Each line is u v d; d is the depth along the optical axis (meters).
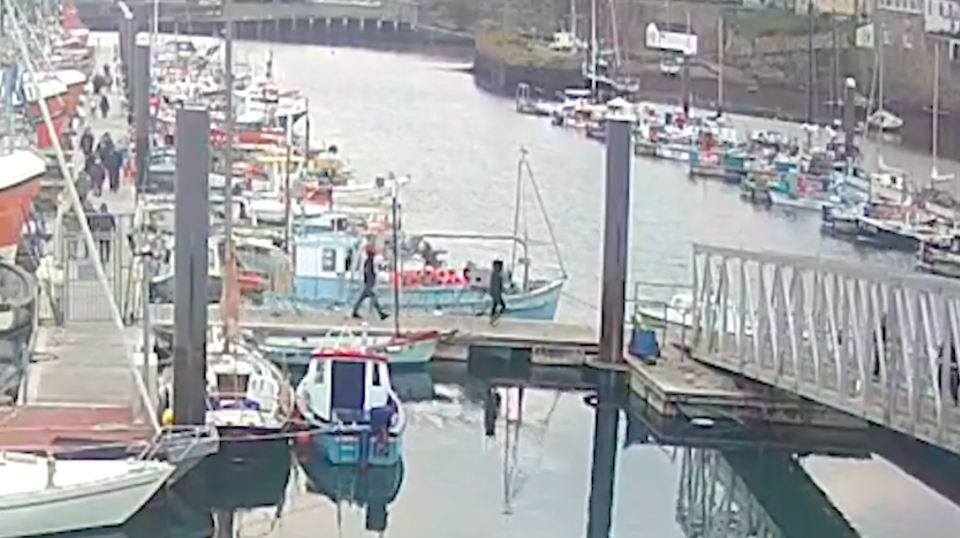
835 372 21.88
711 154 57.16
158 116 42.62
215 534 19.28
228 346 22.50
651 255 42.06
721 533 20.03
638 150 60.59
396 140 62.38
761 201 51.69
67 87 40.44
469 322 27.72
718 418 23.70
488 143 63.88
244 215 31.45
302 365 24.89
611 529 20.00
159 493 18.88
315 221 31.69
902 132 61.75
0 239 25.23
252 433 20.72
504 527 19.83
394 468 21.44
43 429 19.03
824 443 23.52
